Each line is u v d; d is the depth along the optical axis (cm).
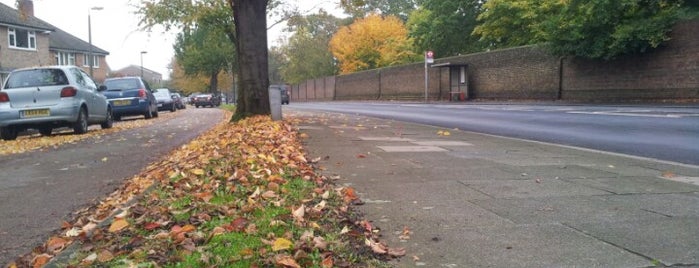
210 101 5184
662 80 2047
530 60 2841
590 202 480
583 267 317
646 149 873
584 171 653
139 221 412
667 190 532
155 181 598
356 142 988
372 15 6031
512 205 471
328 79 6544
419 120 1683
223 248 339
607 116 1447
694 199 489
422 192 530
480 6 4291
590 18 2167
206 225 392
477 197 506
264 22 1487
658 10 2088
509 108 2111
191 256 325
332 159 761
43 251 394
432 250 352
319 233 373
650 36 1972
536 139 1077
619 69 2248
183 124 1772
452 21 4278
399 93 4497
